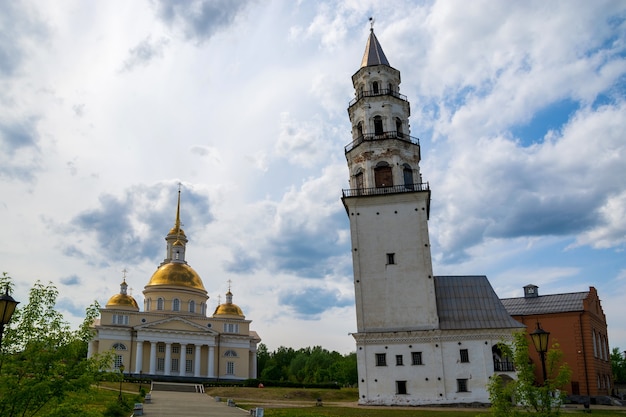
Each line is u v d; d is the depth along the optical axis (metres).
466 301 59.00
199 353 104.69
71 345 19.89
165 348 103.50
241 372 109.69
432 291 57.25
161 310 109.12
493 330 55.25
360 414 44.47
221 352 109.19
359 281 58.75
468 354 54.94
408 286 57.81
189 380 101.00
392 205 60.41
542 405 22.41
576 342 69.00
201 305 114.06
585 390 66.94
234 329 113.62
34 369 19.03
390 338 56.41
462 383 54.19
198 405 53.25
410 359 55.53
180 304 110.38
